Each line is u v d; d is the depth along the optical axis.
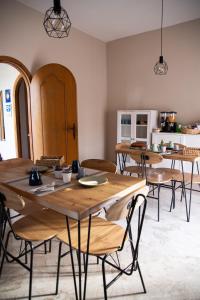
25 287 1.71
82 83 4.71
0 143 5.86
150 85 4.59
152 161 2.81
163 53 4.34
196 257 2.02
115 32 4.59
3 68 5.34
